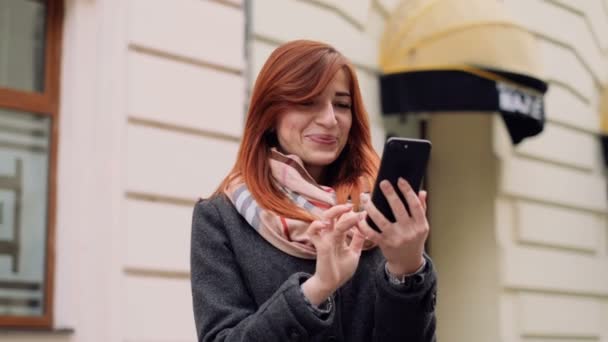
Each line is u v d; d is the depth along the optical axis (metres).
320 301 2.76
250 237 3.03
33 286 6.48
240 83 7.60
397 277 2.84
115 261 6.69
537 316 10.24
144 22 7.02
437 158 10.02
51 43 6.69
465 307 9.86
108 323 6.62
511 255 9.98
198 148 7.23
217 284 3.01
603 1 11.72
